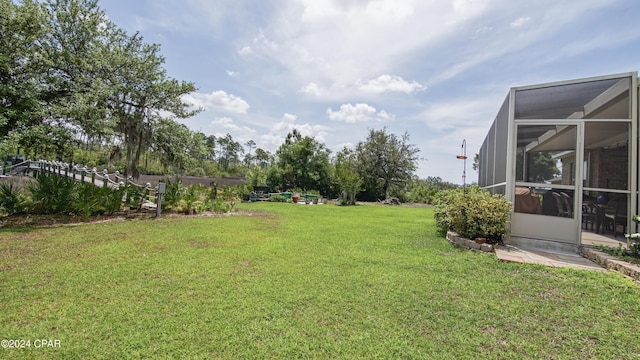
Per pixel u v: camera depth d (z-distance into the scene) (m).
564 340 2.32
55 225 6.86
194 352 2.05
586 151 5.97
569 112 5.22
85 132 8.73
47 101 8.64
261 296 3.01
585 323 2.58
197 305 2.77
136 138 11.95
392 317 2.63
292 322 2.50
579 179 5.10
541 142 5.43
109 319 2.47
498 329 2.47
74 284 3.22
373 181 24.23
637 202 4.83
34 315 2.51
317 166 24.95
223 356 2.02
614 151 5.30
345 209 13.73
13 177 9.94
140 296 2.95
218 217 9.18
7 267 3.77
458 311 2.78
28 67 8.10
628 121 4.89
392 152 24.30
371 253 4.88
